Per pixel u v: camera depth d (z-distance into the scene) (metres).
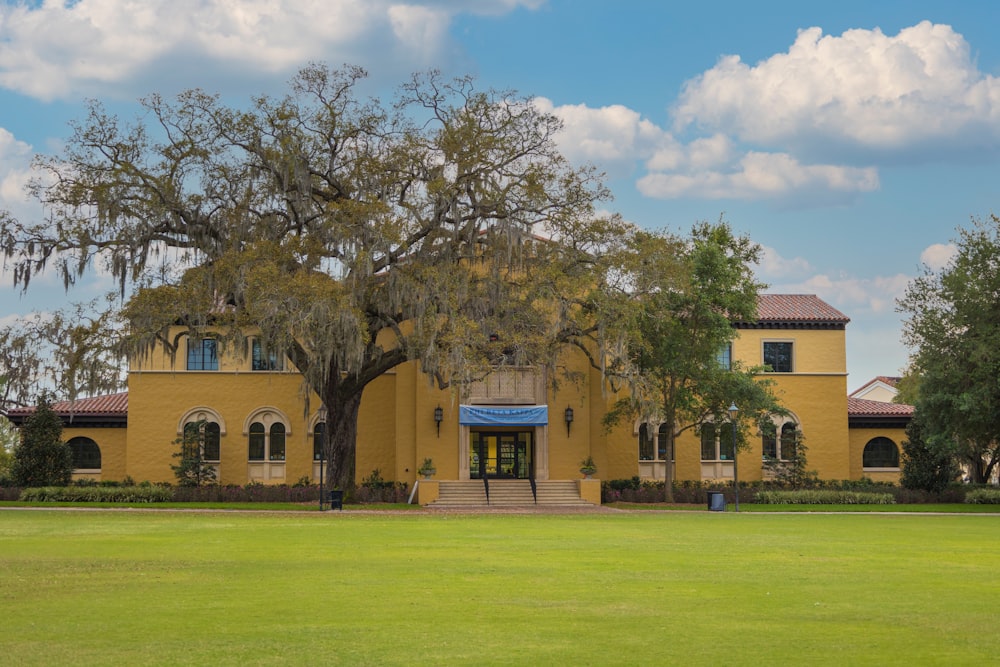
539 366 48.97
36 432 50.75
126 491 47.72
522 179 43.34
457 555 23.00
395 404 54.62
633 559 22.22
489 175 43.53
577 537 28.61
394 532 30.38
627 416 51.56
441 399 51.59
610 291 43.34
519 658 11.60
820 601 15.95
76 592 16.66
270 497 49.62
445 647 12.20
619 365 44.53
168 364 54.81
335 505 43.66
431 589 17.14
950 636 13.04
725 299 47.84
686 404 48.72
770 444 57.75
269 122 41.91
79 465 55.88
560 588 17.33
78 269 41.00
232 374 54.94
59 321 42.75
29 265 41.22
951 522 37.50
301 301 38.00
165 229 41.78
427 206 42.38
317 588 17.19
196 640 12.59
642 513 43.03
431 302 41.19
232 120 41.75
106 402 57.25
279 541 26.73
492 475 53.56
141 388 54.59
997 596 16.58
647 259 43.62
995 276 47.31
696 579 18.64
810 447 57.69
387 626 13.58
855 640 12.74
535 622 13.93
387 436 54.81
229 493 49.41
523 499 49.66
